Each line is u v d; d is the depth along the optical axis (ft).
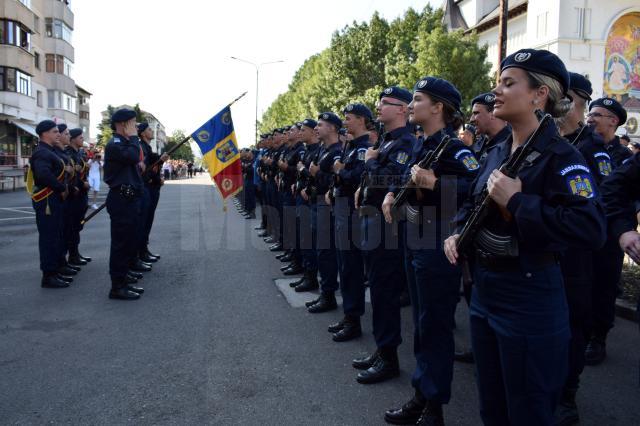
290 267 21.18
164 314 15.80
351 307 13.74
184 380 11.20
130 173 17.35
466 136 17.44
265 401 10.30
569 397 9.65
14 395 10.49
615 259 11.97
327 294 16.24
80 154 22.97
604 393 10.84
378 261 11.09
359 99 87.45
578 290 9.31
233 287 19.02
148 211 22.82
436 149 8.71
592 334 12.60
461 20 150.71
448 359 9.19
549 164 5.79
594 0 105.09
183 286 19.13
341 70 97.25
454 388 11.23
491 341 6.52
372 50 93.35
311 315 15.84
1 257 24.39
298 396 10.53
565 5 104.94
